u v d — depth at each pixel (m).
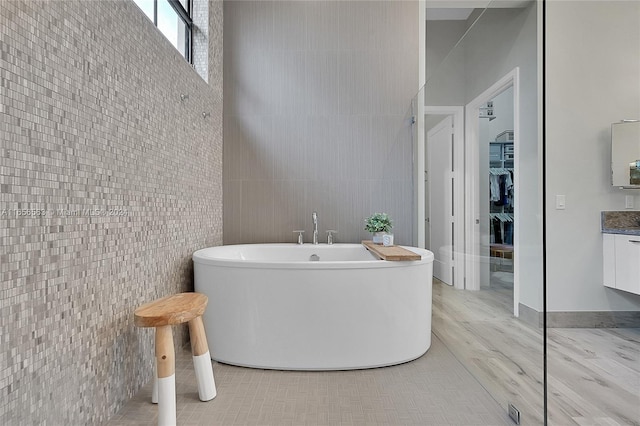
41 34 1.16
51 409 1.18
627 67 2.86
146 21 1.85
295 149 3.19
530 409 1.38
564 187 2.86
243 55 3.20
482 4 3.27
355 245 3.01
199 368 1.68
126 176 1.66
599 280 2.83
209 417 1.54
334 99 3.19
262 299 2.01
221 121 3.17
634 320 2.81
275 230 3.19
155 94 1.96
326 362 1.98
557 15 2.88
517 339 1.47
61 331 1.23
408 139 3.18
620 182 2.79
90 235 1.40
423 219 3.03
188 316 1.51
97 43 1.45
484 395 1.72
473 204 2.01
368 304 2.00
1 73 1.01
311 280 1.98
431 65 4.05
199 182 2.64
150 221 1.89
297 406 1.62
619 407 1.66
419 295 2.14
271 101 3.19
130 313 1.69
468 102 2.10
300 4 3.20
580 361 2.17
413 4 3.20
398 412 1.58
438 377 1.91
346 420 1.52
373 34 3.19
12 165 1.04
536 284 1.33
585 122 2.86
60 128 1.24
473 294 1.96
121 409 1.58
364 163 3.18
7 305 1.02
